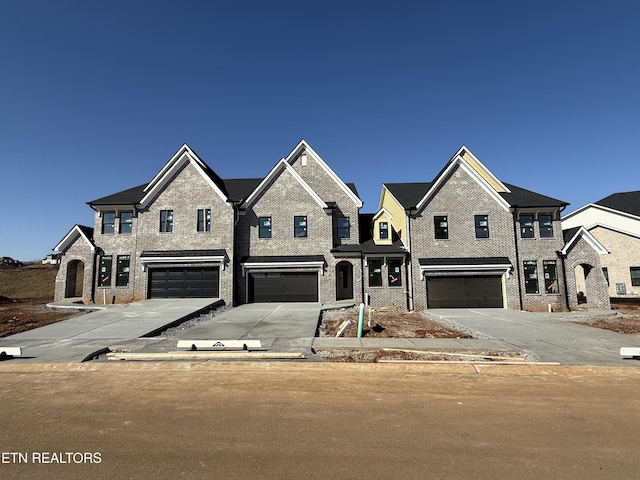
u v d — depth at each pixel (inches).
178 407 249.0
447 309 884.0
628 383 307.7
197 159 1016.9
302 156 1040.2
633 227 1333.7
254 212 956.6
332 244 938.1
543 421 225.9
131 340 488.1
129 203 928.3
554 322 660.1
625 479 160.4
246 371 341.7
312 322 626.5
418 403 257.6
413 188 1100.5
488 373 336.5
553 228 920.3
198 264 908.0
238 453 183.0
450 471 166.1
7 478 160.6
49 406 252.4
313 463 173.0
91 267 918.4
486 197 933.8
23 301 1148.5
